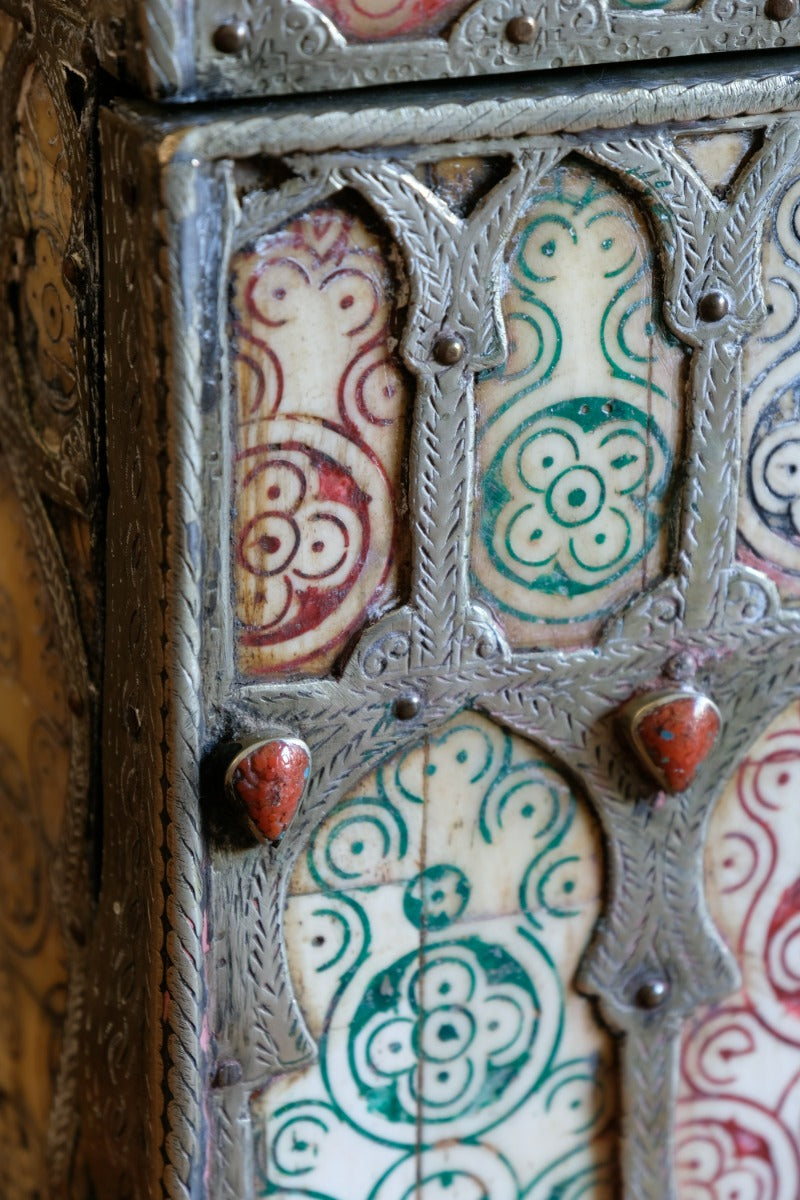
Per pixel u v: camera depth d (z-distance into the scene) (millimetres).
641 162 356
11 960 455
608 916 394
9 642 428
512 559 370
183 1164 377
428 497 361
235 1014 376
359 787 373
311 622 363
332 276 348
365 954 383
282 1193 390
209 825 365
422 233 349
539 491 368
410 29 346
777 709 390
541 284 358
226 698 361
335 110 341
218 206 338
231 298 344
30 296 387
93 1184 408
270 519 356
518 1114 402
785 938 407
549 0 349
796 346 373
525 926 391
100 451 368
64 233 368
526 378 362
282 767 359
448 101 345
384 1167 396
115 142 343
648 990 399
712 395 370
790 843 401
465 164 350
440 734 374
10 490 410
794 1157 424
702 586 379
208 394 345
